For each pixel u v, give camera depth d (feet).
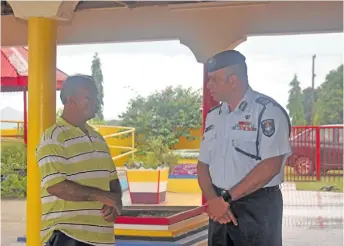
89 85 11.94
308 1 22.21
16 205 38.06
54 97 18.01
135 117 58.39
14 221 31.35
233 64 11.12
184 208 18.61
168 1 23.81
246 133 11.03
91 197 11.38
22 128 59.31
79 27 25.13
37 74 17.67
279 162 10.85
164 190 29.96
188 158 40.04
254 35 22.81
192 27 23.43
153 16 24.04
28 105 17.83
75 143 11.60
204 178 11.71
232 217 11.12
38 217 17.58
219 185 11.41
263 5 22.62
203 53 23.29
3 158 44.96
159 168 28.96
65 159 11.39
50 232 11.48
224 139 11.30
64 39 25.32
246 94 11.25
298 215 33.40
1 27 25.85
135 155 48.26
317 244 25.32
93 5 24.84
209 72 11.38
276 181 11.24
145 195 29.12
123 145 49.06
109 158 12.35
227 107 11.53
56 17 17.63
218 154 11.41
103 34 24.88
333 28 22.08
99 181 11.85
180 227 16.38
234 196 10.99
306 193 42.39
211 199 11.26
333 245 25.07
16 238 26.48
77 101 11.85
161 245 15.65
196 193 33.91
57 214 11.44
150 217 16.03
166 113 57.26
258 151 11.00
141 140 56.03
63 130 11.59
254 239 11.16
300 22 22.34
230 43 23.00
